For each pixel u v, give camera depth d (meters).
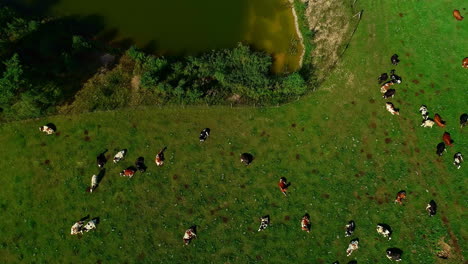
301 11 58.69
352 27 57.38
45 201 47.16
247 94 52.53
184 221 46.78
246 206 47.62
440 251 46.03
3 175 48.12
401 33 57.34
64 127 50.56
